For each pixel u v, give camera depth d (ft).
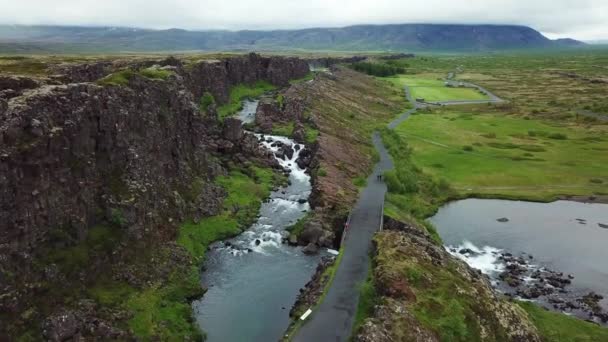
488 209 407.64
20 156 186.09
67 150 213.87
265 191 382.22
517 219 388.16
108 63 493.36
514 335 210.79
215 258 280.72
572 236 359.05
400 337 184.03
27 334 172.76
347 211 332.19
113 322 197.88
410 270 226.79
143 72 332.39
